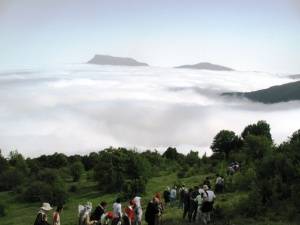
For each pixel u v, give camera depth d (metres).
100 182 62.44
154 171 69.50
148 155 76.75
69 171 76.31
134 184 51.53
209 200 24.22
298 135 33.75
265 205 26.14
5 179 72.88
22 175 74.19
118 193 57.97
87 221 22.08
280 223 23.03
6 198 63.47
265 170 29.61
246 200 26.70
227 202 29.27
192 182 51.94
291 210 24.62
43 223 19.95
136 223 24.20
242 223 23.77
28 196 60.53
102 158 65.25
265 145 49.62
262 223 23.36
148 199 44.44
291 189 26.53
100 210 22.59
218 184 36.78
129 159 62.78
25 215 51.31
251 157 50.00
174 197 34.50
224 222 24.41
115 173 60.53
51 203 57.38
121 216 23.02
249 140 50.56
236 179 36.91
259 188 27.14
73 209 50.03
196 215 25.25
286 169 28.23
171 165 78.12
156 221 23.92
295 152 29.94
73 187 63.75
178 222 25.09
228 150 75.75
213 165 65.81
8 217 51.75
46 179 65.44
